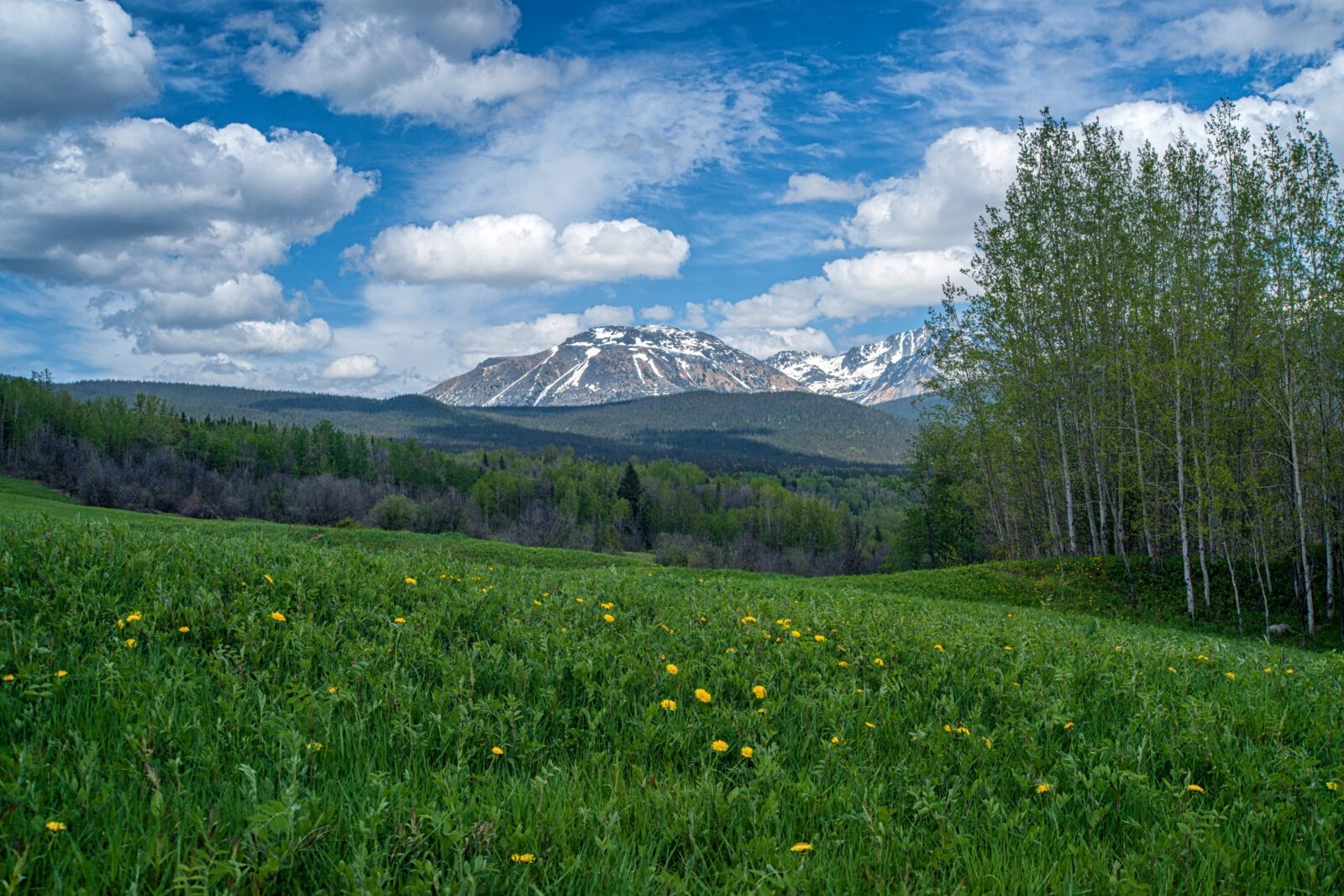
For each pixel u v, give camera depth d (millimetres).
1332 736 4996
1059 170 33781
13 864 2529
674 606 8055
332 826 3035
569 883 2879
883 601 16406
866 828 3432
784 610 8336
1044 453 39562
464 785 3566
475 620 6594
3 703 3885
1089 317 33281
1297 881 3332
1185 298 27516
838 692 5168
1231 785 4164
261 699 4059
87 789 3025
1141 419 32281
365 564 8086
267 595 6449
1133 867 3207
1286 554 28562
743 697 5219
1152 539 33656
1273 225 25188
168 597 5699
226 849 2777
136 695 4039
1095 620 10953
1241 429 29000
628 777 3947
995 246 35188
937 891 2916
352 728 4062
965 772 4152
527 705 4586
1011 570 32844
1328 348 25062
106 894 2570
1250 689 6117
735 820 3510
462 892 2637
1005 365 37156
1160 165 29250
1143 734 4852
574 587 8805
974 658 6531
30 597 5523
